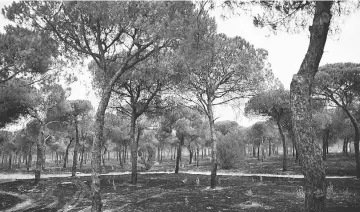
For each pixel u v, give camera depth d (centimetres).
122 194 1709
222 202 1368
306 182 632
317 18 675
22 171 4538
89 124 4159
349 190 1659
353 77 2506
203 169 4247
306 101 666
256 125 5606
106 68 1305
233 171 3503
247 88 2150
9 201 1546
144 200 1478
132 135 2317
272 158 6056
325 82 2636
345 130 4491
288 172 3144
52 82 2353
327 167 3266
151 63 1992
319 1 675
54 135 5047
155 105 2514
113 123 4619
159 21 1120
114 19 1199
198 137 5006
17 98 2272
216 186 2061
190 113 3566
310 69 679
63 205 1423
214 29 1266
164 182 2400
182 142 3594
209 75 2056
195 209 1202
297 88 677
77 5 1146
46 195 1756
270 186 2012
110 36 1391
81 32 1286
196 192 1761
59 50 1485
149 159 4631
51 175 3541
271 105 3097
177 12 1040
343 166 3312
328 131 4444
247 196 1550
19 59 1806
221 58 2002
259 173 3216
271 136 5778
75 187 2153
